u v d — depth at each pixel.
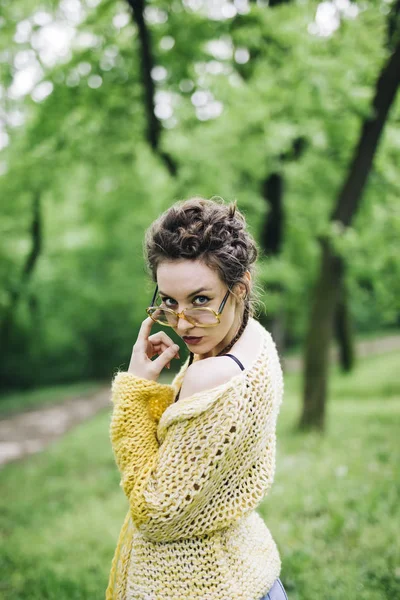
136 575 1.41
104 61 7.53
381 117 6.65
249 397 1.33
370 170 6.93
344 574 3.17
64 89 7.42
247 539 1.46
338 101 6.60
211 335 1.38
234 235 1.36
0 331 13.77
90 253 16.31
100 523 4.64
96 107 7.79
